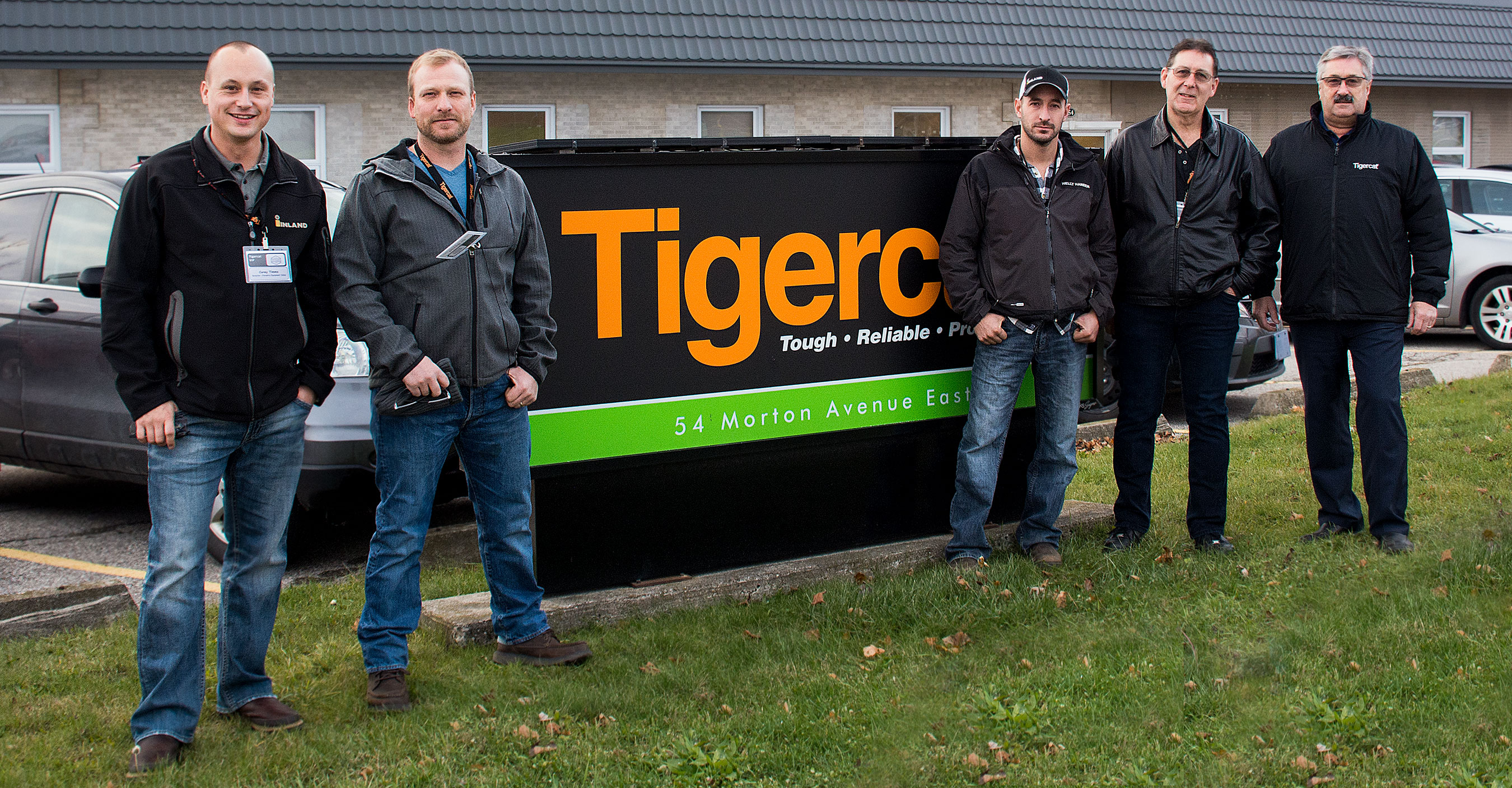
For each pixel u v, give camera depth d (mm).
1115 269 4902
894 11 18094
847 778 3246
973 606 4434
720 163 4598
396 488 3809
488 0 16094
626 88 16891
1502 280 11938
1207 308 5020
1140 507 5277
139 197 3188
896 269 5031
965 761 3307
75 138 14680
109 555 5895
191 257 3232
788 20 17406
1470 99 22438
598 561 4570
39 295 6152
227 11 14961
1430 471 6492
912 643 4156
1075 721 3518
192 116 15016
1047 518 5074
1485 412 7891
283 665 4055
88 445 6008
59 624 4414
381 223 3643
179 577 3307
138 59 14312
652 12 16719
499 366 3805
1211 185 4902
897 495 5188
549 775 3268
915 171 5031
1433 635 4027
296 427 3482
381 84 15703
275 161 3377
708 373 4664
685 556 4742
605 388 4473
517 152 4379
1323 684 3707
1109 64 18844
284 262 3359
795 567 4844
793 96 17828
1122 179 5035
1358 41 20891
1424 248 5047
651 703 3693
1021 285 4719
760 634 4262
